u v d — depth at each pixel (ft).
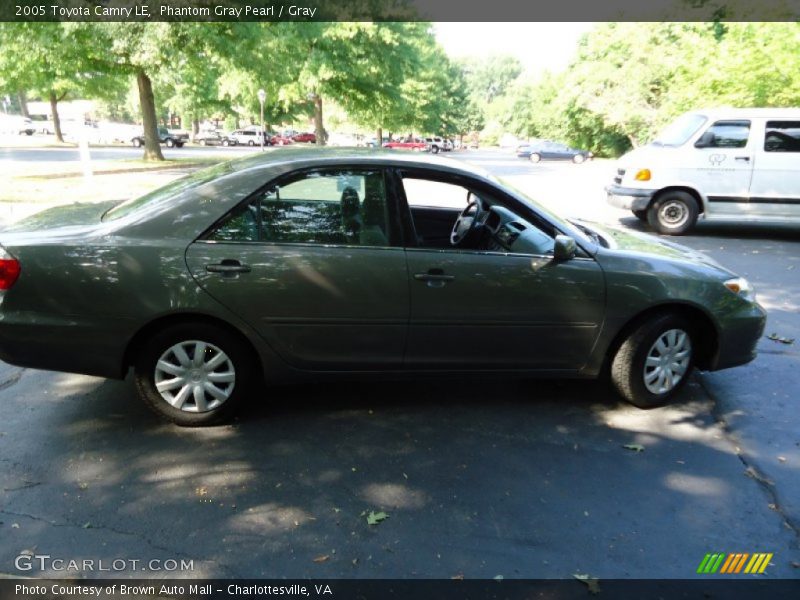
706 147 33.09
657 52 109.60
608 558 8.57
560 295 12.03
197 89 122.72
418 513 9.39
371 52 84.38
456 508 9.54
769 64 46.29
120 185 49.34
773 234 35.99
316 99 98.53
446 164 12.10
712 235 35.12
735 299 12.92
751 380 14.90
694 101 52.60
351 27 79.36
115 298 10.66
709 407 13.42
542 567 8.34
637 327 12.61
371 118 104.99
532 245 12.16
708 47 52.90
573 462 11.00
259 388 13.44
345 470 10.48
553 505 9.71
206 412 11.57
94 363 10.97
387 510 9.43
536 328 12.15
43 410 12.21
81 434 11.32
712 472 10.86
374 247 11.47
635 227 37.29
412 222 11.77
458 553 8.55
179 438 11.30
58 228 11.25
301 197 11.38
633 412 13.05
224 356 11.40
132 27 55.42
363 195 11.60
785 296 22.62
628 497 10.02
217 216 11.05
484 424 12.26
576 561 8.48
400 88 98.32
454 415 12.57
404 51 88.74
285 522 9.07
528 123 289.74
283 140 188.14
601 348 12.59
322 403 12.87
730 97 48.01
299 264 11.12
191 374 11.39
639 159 34.68
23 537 8.55
